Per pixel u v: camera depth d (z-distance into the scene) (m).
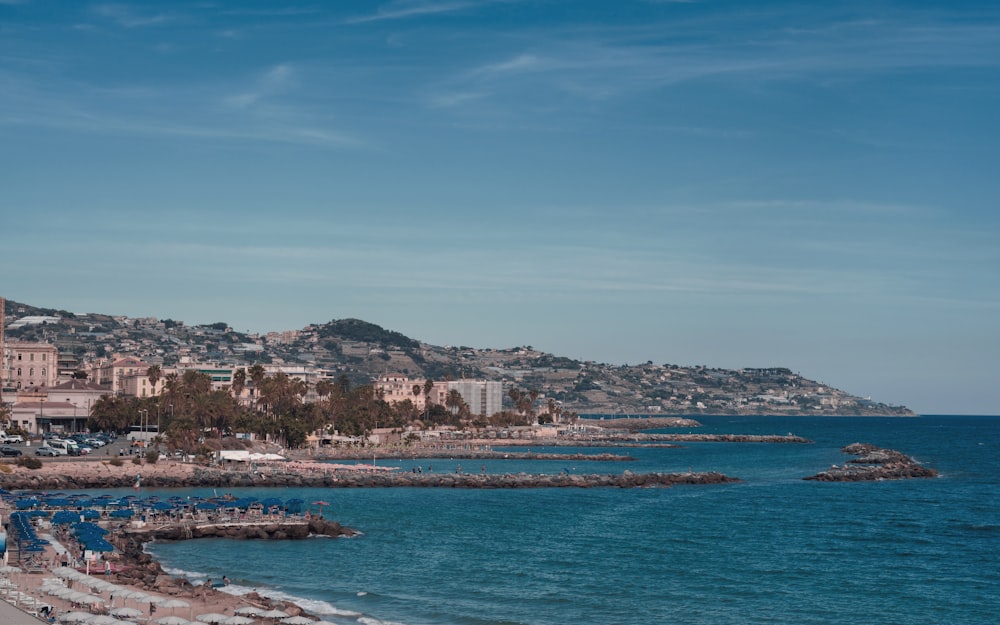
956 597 103.81
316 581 108.00
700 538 143.25
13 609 77.75
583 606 97.38
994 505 191.62
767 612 96.00
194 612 86.44
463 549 130.38
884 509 183.88
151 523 139.00
